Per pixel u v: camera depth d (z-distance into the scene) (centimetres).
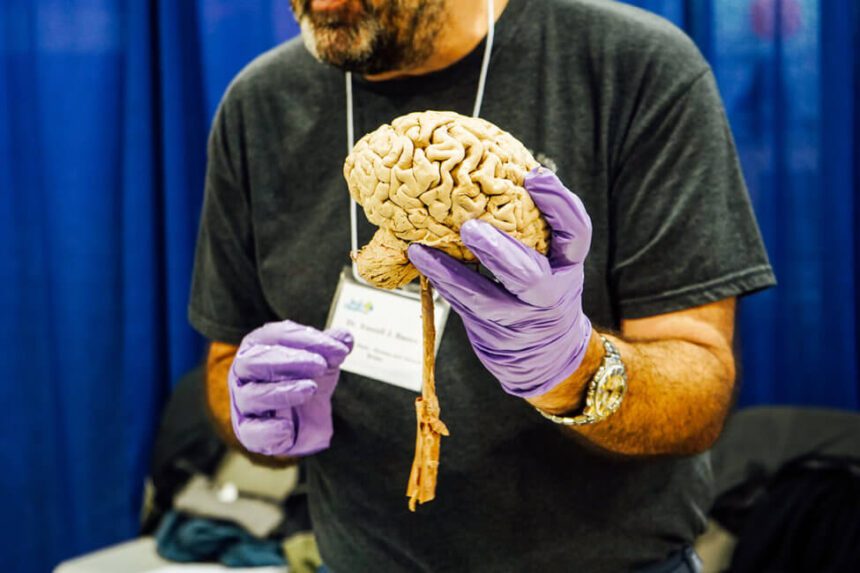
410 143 58
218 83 197
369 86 86
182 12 199
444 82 84
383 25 76
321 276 87
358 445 86
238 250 96
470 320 64
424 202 58
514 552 82
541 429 80
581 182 80
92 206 204
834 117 186
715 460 177
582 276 62
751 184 190
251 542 185
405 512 85
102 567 185
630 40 81
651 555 84
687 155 77
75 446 212
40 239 206
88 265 206
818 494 162
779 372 199
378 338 85
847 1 183
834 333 193
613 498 81
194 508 193
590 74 81
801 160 188
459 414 81
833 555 157
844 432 172
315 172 89
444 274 59
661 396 73
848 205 189
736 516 173
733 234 78
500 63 83
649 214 78
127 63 200
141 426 211
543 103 81
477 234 56
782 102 187
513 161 59
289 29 196
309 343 76
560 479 81
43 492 214
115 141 204
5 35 198
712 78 81
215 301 97
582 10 83
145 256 205
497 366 66
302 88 90
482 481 81
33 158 204
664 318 78
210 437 201
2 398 208
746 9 183
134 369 208
